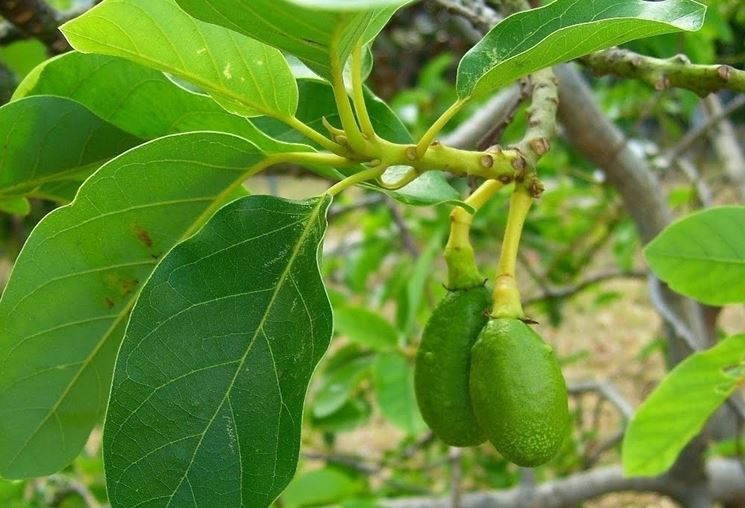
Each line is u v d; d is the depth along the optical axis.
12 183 0.53
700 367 0.59
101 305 0.49
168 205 0.48
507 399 0.46
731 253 0.56
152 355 0.44
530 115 0.51
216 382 0.44
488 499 1.03
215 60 0.46
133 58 0.46
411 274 1.02
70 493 1.05
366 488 1.19
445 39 1.57
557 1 0.47
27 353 0.49
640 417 0.63
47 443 0.51
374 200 1.12
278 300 0.45
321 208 0.46
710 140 1.49
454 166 0.47
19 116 0.50
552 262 1.53
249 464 0.44
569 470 1.48
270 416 0.44
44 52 0.76
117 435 0.44
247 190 0.49
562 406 0.47
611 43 0.44
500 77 0.45
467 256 0.49
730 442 1.02
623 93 1.47
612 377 1.67
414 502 1.01
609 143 0.89
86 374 0.51
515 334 0.47
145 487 0.43
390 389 0.90
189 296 0.45
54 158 0.52
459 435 0.49
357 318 0.91
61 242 0.47
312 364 0.44
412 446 1.25
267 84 0.46
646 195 0.93
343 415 1.10
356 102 0.45
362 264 1.41
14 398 0.50
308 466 1.72
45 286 0.48
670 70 0.51
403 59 1.74
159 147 0.46
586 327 2.51
